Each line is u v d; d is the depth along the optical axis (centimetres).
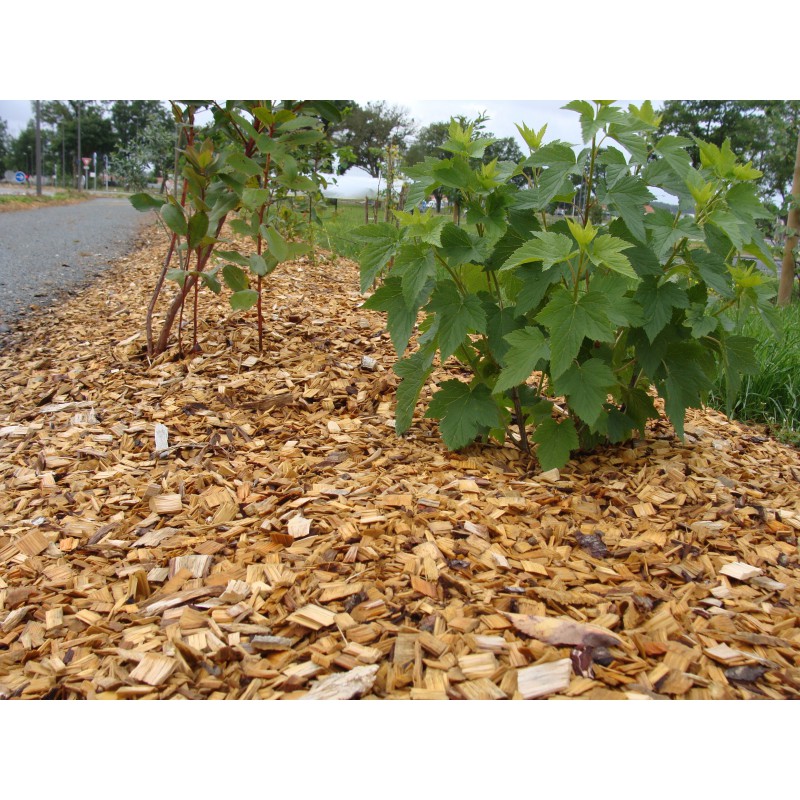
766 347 440
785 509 252
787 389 415
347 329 460
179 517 236
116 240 1335
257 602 185
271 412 328
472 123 266
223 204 377
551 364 224
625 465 279
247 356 401
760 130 1133
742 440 345
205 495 248
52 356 465
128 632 177
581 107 242
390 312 261
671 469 271
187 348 411
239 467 269
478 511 230
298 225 732
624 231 247
